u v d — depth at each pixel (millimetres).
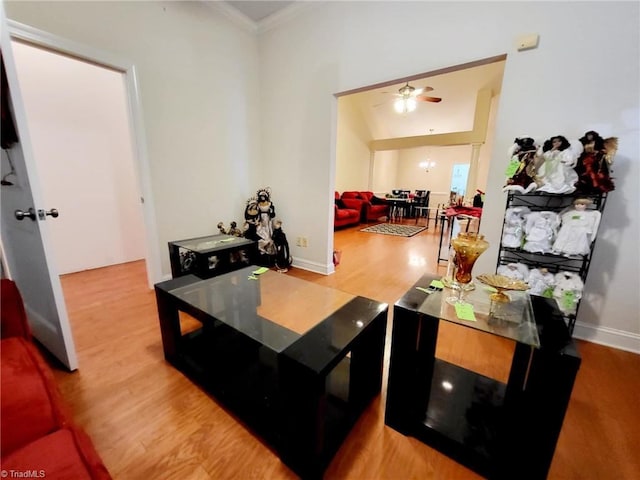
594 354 1685
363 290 2646
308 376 892
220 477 974
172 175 2598
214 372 1409
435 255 3906
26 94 2578
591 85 1594
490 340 1815
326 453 994
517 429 1065
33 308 1611
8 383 761
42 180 2746
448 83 5281
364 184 8086
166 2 2369
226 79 2908
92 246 3123
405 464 1032
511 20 1754
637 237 1607
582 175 1534
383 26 2254
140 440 1104
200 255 2082
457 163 9344
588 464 1036
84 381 1412
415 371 1143
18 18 1689
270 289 1849
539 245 1706
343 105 6695
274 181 3332
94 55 2010
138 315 2080
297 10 2703
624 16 1477
